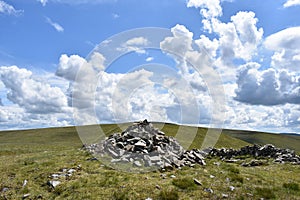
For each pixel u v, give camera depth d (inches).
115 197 476.4
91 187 528.1
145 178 587.8
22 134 3720.5
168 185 535.5
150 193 490.6
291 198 486.9
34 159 858.8
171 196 468.8
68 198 481.4
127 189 507.8
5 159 927.0
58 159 818.8
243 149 1173.7
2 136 3555.6
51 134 3511.3
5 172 666.8
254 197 481.7
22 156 997.2
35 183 570.3
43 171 651.5
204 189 516.4
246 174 653.9
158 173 638.5
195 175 615.2
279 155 1035.9
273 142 5019.7
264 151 1105.4
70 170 652.1
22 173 650.8
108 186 534.6
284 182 595.5
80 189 518.3
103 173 627.5
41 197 494.6
